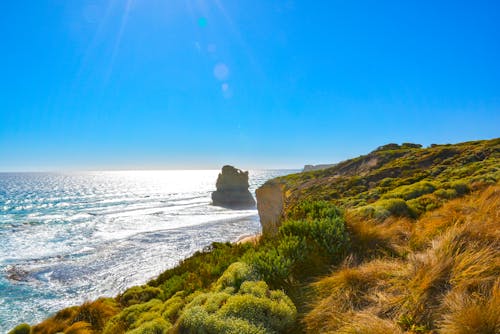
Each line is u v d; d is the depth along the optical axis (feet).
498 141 69.67
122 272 89.20
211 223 182.19
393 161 86.69
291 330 11.59
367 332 9.53
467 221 15.39
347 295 12.19
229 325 11.17
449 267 11.66
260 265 15.94
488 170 47.24
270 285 14.99
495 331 8.32
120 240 130.00
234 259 23.88
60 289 76.89
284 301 12.66
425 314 10.13
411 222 24.75
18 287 77.51
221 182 314.55
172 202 310.65
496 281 10.12
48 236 137.08
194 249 115.75
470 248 12.52
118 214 210.38
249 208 293.64
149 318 18.60
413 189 41.24
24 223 170.19
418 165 73.92
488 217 17.19
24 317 62.80
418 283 11.35
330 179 93.45
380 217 25.81
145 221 183.83
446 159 69.97
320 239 18.15
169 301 20.61
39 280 82.28
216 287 16.07
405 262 14.65
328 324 11.10
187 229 159.53
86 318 29.63
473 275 10.93
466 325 8.64
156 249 115.44
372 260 15.76
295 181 111.86
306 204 25.86
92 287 78.43
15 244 121.49
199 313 12.32
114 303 32.40
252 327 11.01
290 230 20.57
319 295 13.24
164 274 38.04
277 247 18.11
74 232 146.51
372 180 72.49
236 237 139.03
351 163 107.96
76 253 108.58
